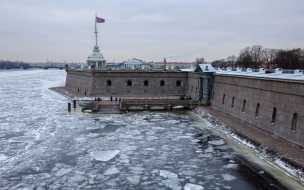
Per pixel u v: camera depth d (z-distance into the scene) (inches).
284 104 1503.4
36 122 2107.5
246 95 1953.7
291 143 1408.7
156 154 1434.5
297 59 4493.1
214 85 2586.1
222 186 1083.9
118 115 2411.4
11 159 1355.8
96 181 1143.0
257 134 1625.2
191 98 3051.2
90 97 3216.0
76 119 2229.3
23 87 5137.8
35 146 1545.3
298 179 1093.1
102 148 1525.6
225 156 1387.8
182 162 1326.3
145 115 2412.6
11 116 2326.5
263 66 5221.5
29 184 1109.1
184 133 1813.5
